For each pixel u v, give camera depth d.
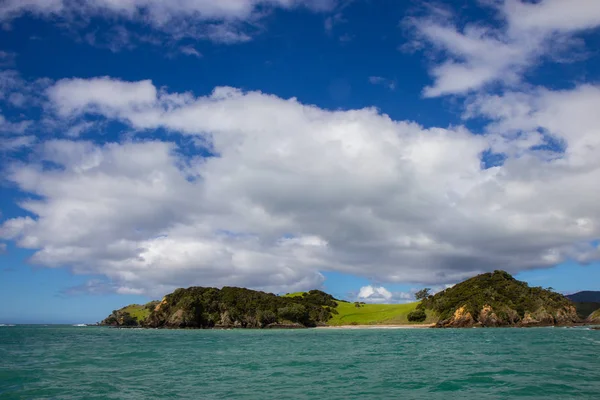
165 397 27.53
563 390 27.84
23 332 177.25
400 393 28.28
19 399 26.83
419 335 123.75
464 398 26.12
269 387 31.28
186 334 146.25
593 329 156.00
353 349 69.75
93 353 62.28
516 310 196.50
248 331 180.38
